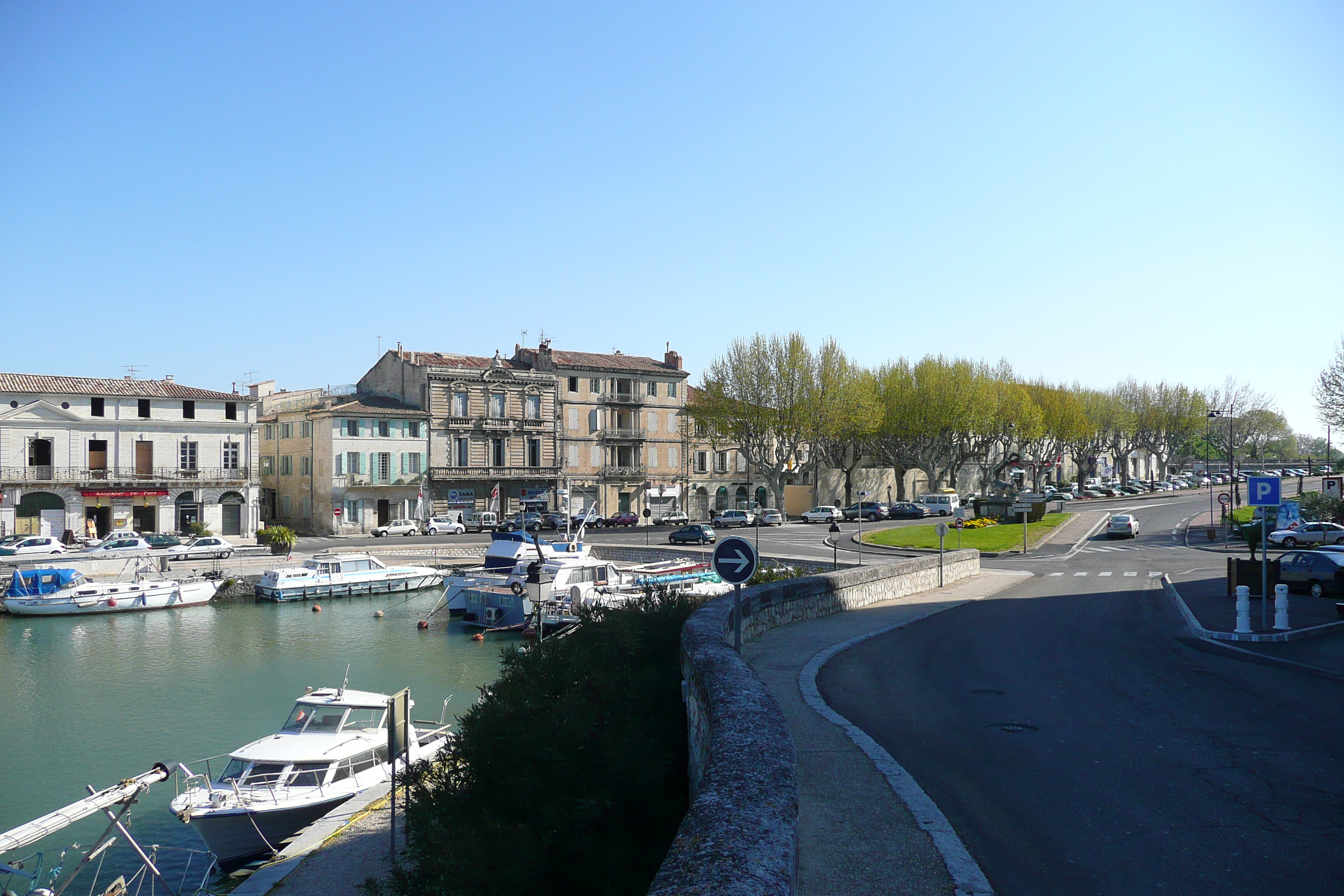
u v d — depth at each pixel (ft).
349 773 66.64
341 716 71.15
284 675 105.91
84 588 144.87
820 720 38.93
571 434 282.77
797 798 17.11
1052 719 39.99
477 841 33.35
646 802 34.94
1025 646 63.57
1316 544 156.76
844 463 334.85
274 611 150.41
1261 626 69.92
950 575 122.52
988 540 193.67
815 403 264.52
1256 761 32.81
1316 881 21.98
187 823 60.85
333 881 49.26
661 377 300.81
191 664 110.93
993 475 363.76
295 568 160.97
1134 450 437.99
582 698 40.09
